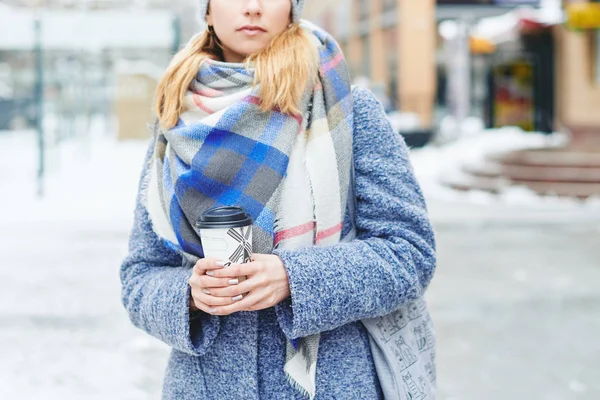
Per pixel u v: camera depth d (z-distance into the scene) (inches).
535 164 517.0
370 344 62.7
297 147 60.5
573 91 839.1
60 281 266.4
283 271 56.6
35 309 231.5
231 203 58.4
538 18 918.4
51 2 715.4
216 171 58.4
